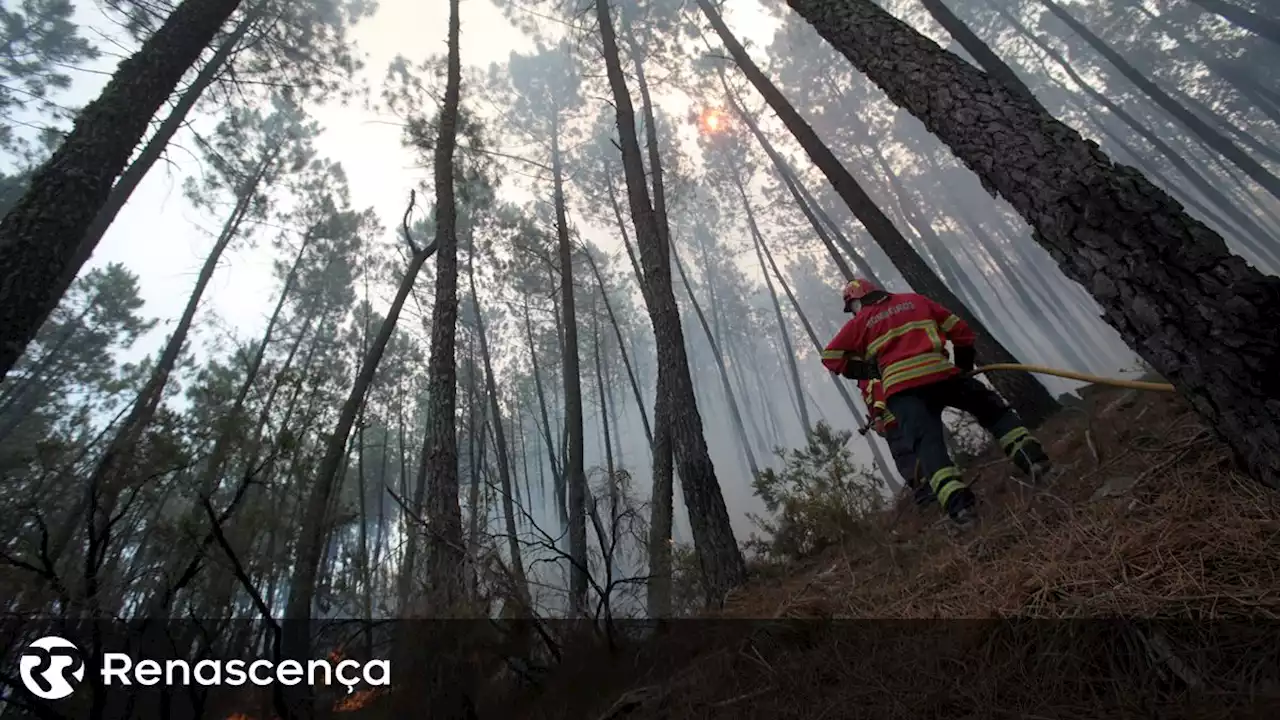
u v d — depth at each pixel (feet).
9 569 9.50
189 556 12.26
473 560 11.29
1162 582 4.49
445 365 18.90
